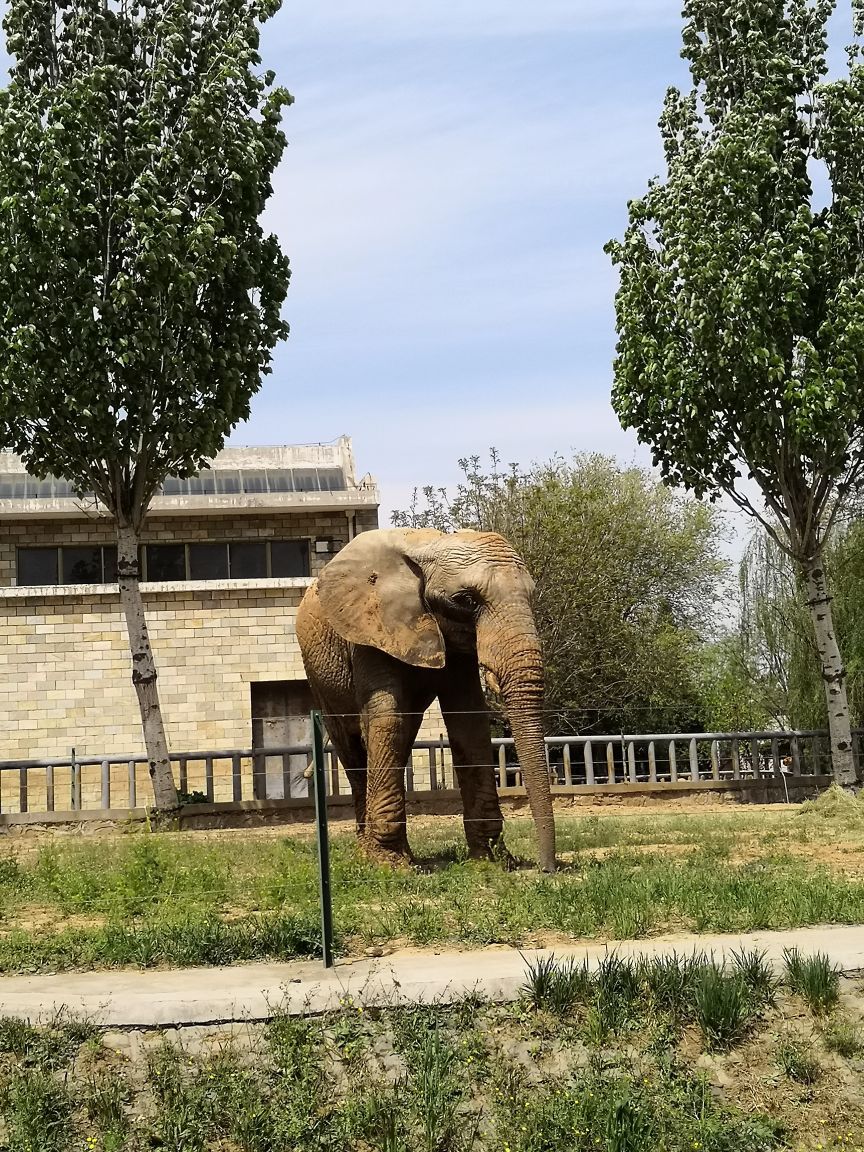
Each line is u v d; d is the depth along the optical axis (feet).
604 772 123.75
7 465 112.68
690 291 79.00
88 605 95.71
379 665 46.34
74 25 72.49
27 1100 26.22
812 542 81.30
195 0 73.87
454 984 28.71
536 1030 28.14
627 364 82.58
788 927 33.42
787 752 114.11
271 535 110.22
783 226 78.02
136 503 74.59
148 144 71.46
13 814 72.38
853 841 52.75
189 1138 25.80
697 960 29.66
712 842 51.31
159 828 70.38
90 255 70.69
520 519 127.44
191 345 73.56
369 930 34.04
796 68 79.30
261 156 73.67
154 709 73.51
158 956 32.50
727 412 81.56
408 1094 26.78
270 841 57.21
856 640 95.76
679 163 81.76
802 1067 27.50
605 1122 25.84
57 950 33.37
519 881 39.86
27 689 94.68
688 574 143.84
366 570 46.24
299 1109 26.40
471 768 46.34
